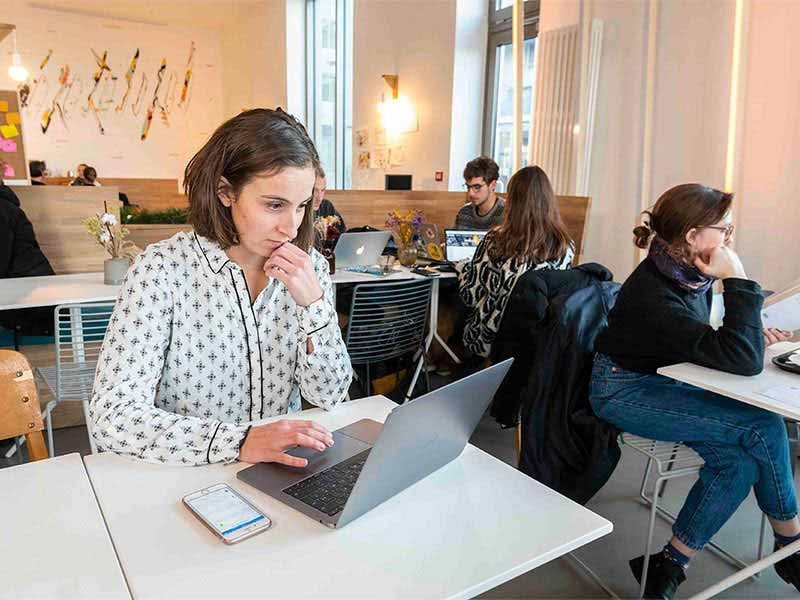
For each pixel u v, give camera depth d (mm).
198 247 1069
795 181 2818
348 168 7977
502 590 1807
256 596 697
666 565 1715
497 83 5312
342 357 1178
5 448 2621
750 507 2305
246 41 9250
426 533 827
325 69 8094
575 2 4027
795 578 1682
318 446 971
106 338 1019
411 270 3168
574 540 824
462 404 924
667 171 3508
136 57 9492
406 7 5766
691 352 1669
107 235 2629
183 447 959
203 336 1088
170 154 9953
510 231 2609
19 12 8555
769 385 1543
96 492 906
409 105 5887
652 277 1801
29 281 2672
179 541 794
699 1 3240
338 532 822
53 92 8961
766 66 2900
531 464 1872
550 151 4188
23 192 3105
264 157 949
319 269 1208
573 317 1876
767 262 2967
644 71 3611
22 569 733
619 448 1884
